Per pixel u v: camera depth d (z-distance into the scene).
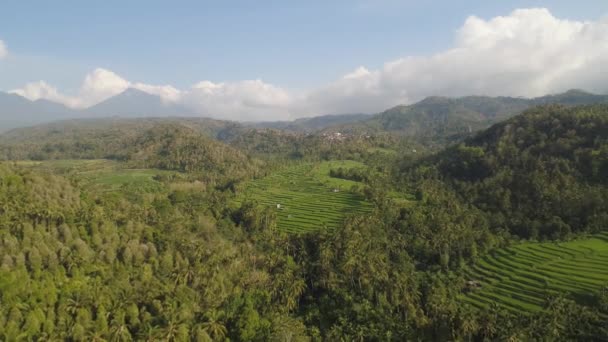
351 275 106.88
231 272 109.00
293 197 194.75
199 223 140.88
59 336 69.50
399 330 85.44
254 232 145.62
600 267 108.81
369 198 177.38
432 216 147.62
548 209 143.50
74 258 87.44
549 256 119.69
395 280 102.81
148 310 84.88
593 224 130.38
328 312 97.69
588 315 84.75
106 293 83.19
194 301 91.88
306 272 113.31
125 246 101.94
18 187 105.81
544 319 83.69
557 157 170.75
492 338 79.31
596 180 149.25
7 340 65.00
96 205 121.06
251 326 82.25
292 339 81.31
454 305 94.25
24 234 86.94
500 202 157.50
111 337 73.19
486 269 120.50
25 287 74.75
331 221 153.88
